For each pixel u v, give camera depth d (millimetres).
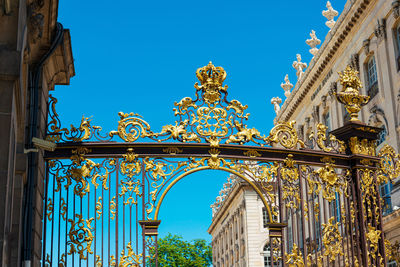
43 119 8961
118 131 9352
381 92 21766
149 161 9398
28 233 8047
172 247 58781
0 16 5855
